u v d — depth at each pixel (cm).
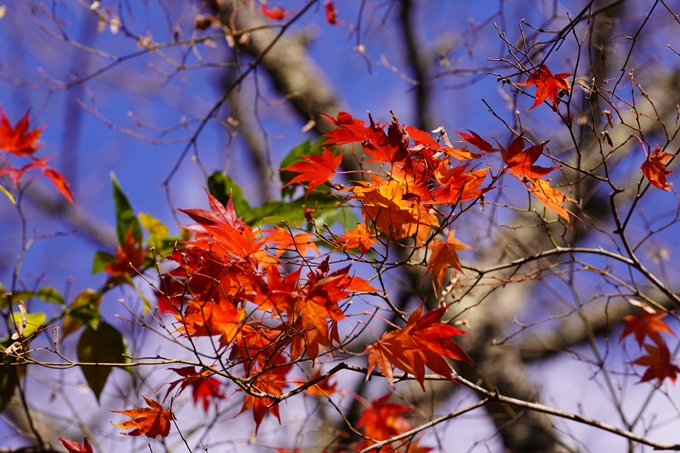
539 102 149
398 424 178
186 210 146
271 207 169
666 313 166
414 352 145
